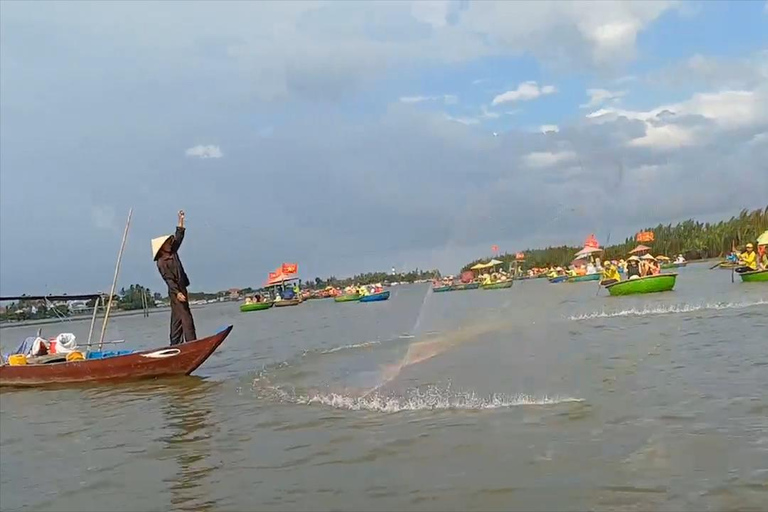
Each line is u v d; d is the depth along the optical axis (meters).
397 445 8.67
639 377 11.81
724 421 8.43
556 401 10.28
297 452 8.87
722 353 13.88
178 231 19.28
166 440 10.50
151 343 36.84
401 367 15.43
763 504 5.80
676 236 77.12
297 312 64.81
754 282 37.84
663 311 24.55
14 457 10.46
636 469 6.91
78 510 7.47
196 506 7.14
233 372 18.53
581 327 21.19
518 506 6.22
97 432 11.82
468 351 17.41
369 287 79.62
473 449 8.14
